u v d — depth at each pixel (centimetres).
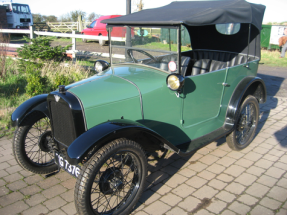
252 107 384
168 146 270
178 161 353
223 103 358
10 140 410
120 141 229
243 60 434
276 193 281
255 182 302
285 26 1409
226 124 354
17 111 293
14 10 2038
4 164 343
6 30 927
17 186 298
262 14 389
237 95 355
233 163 346
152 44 297
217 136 334
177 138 315
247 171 326
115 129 227
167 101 294
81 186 212
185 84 296
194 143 316
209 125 348
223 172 325
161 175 320
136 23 296
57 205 266
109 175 240
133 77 293
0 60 711
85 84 279
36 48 720
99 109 255
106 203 269
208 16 282
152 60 307
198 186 296
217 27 447
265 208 257
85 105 249
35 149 377
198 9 316
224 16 300
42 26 2150
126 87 275
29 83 568
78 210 217
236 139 370
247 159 356
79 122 247
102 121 259
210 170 330
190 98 311
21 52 726
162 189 292
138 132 262
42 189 293
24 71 721
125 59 338
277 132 442
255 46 424
